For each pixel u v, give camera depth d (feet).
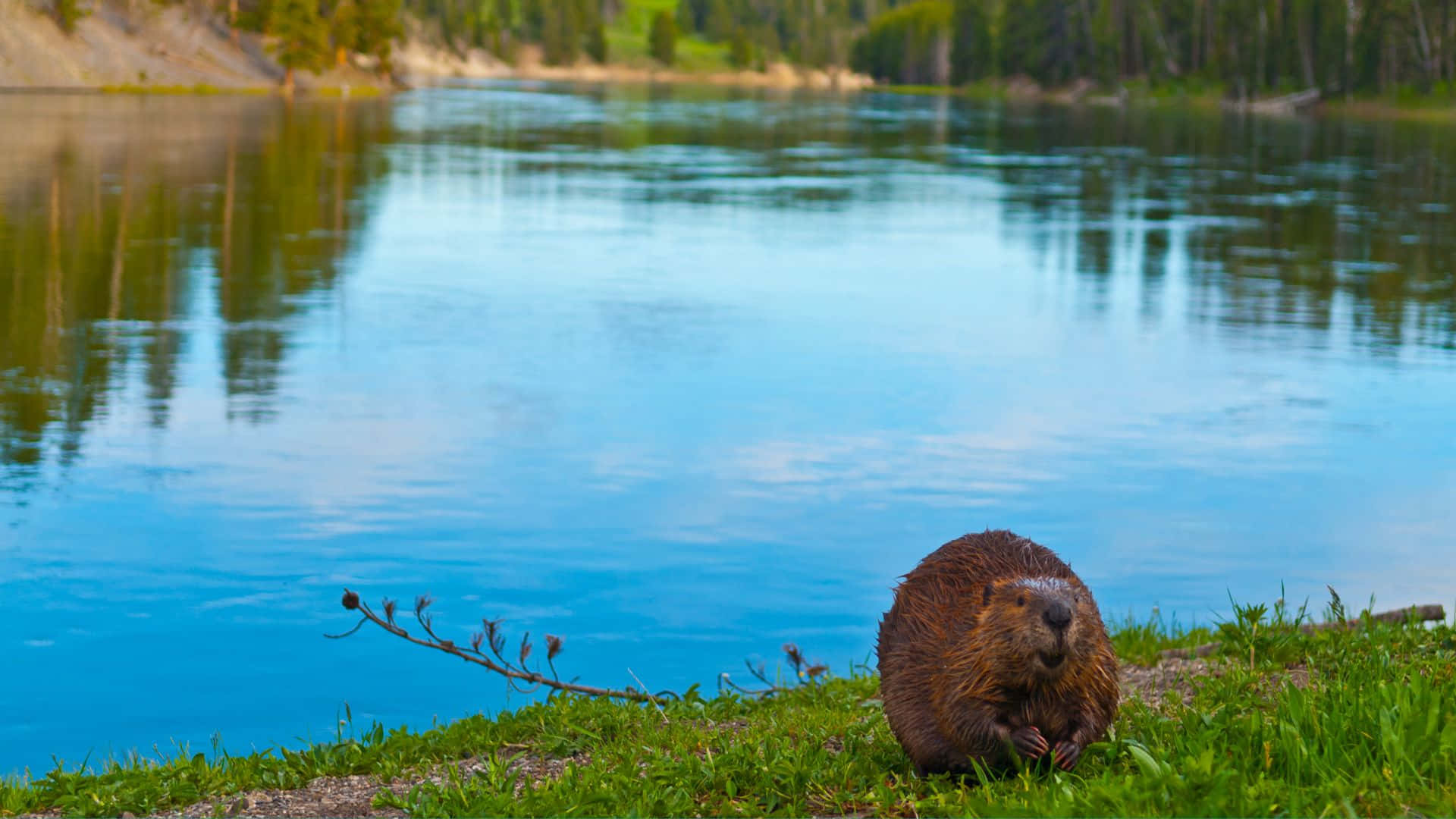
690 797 19.80
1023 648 17.28
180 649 32.40
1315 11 416.05
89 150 180.14
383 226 117.80
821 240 114.62
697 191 156.25
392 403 56.90
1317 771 17.15
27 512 42.01
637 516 42.96
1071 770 18.03
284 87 384.27
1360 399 60.08
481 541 40.40
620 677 31.04
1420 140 273.75
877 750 21.49
